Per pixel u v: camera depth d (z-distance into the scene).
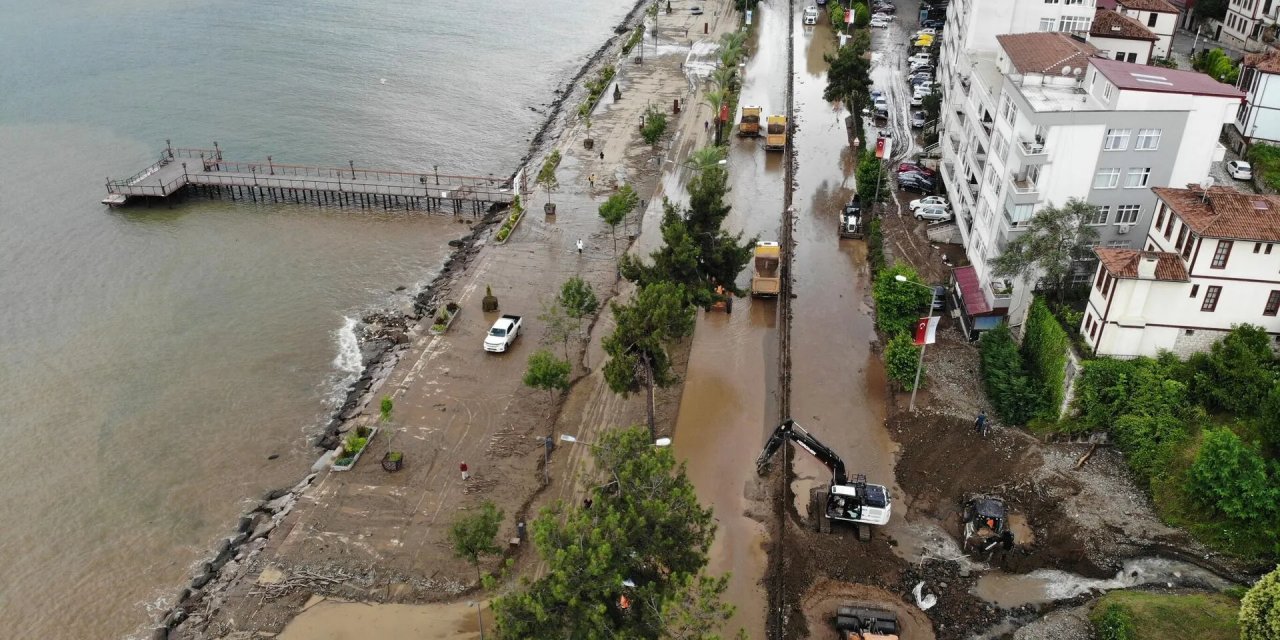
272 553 56.00
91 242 95.19
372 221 101.62
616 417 67.62
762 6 193.62
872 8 176.00
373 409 69.06
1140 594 50.75
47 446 66.81
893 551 54.75
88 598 54.56
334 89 141.38
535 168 114.00
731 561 54.28
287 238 97.25
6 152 115.38
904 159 110.19
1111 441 61.47
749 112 121.44
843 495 54.75
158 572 56.47
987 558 54.22
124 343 78.75
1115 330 61.66
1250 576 51.62
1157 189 64.94
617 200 91.44
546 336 78.00
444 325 78.94
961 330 76.25
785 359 72.06
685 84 143.88
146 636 51.88
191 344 78.75
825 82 144.00
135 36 163.62
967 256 84.56
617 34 176.88
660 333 61.78
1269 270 58.69
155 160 114.25
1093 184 68.69
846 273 86.94
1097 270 63.47
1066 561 53.72
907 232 92.31
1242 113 96.25
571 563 40.75
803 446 57.91
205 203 104.94
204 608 52.84
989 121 80.38
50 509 61.25
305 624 51.00
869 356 74.00
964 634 49.41
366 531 57.41
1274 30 119.44
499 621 40.59
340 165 114.75
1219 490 53.56
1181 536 54.34
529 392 70.75
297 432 68.50
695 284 72.75
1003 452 62.12
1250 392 58.38
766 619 50.44
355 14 182.50
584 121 127.62
